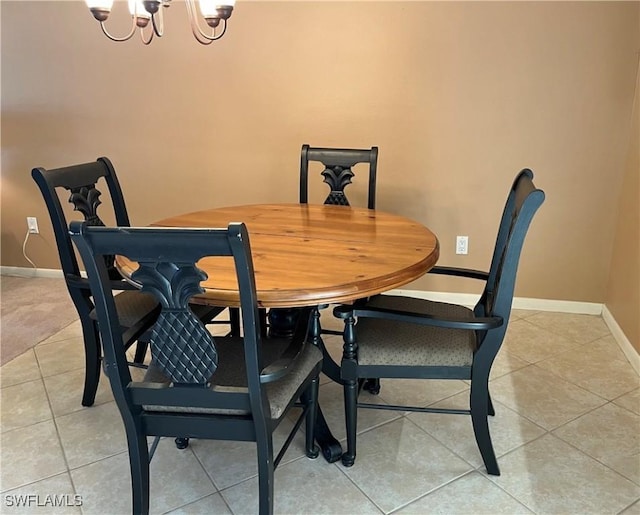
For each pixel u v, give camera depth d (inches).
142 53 128.5
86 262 47.8
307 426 72.5
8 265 152.9
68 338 111.9
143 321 64.8
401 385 93.4
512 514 63.7
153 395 54.4
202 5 76.1
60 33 131.3
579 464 72.2
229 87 126.6
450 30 113.0
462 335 70.1
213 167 133.5
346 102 122.2
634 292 101.3
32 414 85.0
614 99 110.0
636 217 102.5
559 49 109.7
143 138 135.1
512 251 60.6
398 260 66.2
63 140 139.9
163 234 44.8
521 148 117.1
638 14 104.4
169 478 70.7
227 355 64.0
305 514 64.1
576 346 107.1
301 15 118.4
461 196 123.0
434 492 67.4
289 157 128.6
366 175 125.8
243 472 71.9
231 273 60.8
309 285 57.3
